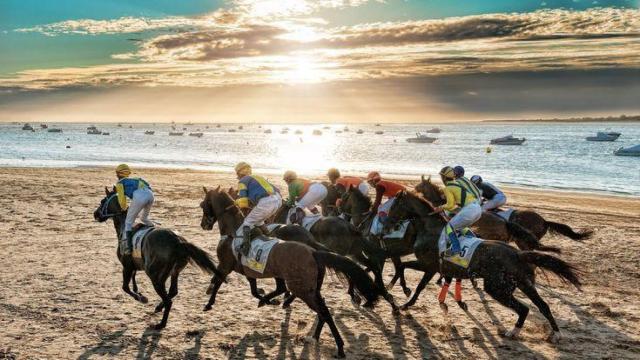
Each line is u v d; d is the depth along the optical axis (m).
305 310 9.39
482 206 11.16
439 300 9.34
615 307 9.84
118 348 7.65
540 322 8.97
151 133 176.88
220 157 63.12
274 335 8.22
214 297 9.02
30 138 123.81
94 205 21.50
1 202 22.06
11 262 12.42
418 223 9.06
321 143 121.25
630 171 47.28
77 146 86.38
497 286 7.88
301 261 7.47
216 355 7.46
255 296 9.14
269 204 8.20
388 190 10.10
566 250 14.80
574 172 46.28
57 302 9.59
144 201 8.66
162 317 8.83
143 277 11.33
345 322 8.87
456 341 8.08
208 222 8.95
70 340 7.91
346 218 10.84
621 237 16.59
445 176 8.91
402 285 10.19
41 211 19.98
